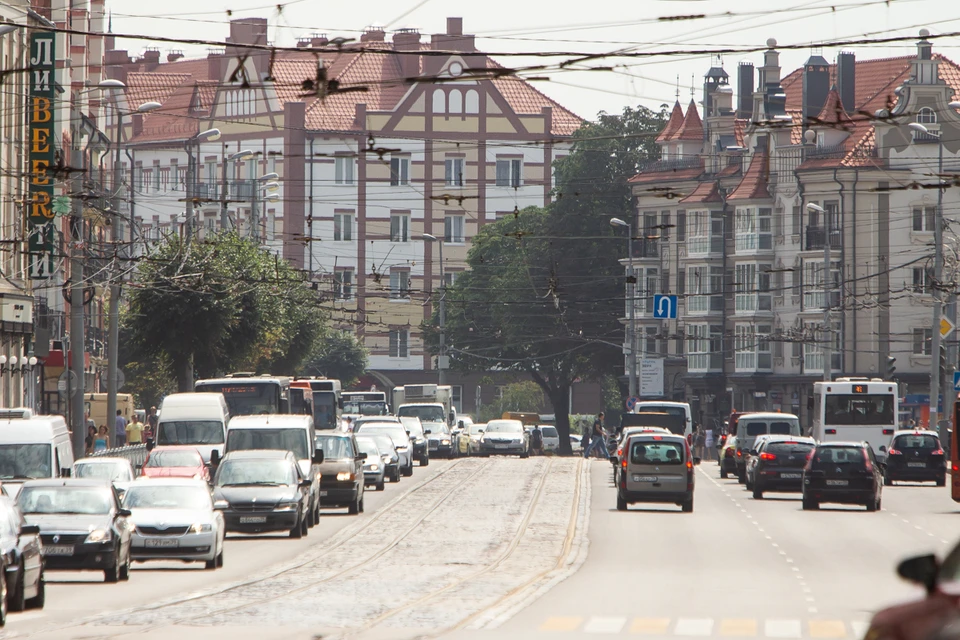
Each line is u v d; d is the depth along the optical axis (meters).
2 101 158.00
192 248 180.12
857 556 89.12
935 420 192.62
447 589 70.94
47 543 73.62
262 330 190.62
